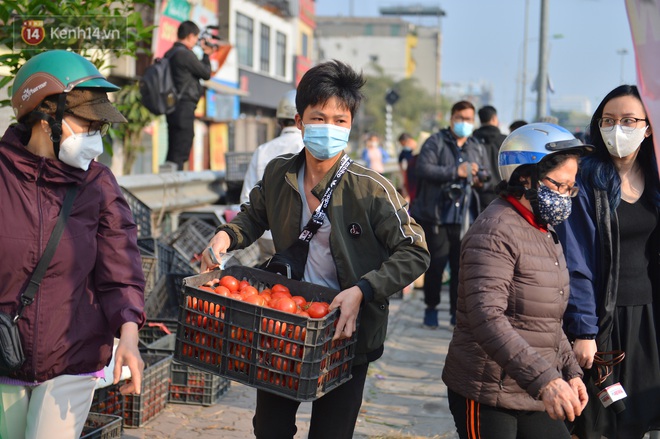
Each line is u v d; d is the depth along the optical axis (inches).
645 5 144.2
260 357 136.2
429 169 363.3
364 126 2642.7
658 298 181.2
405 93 2859.3
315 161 151.0
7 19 281.0
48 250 126.5
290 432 153.3
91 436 192.4
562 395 131.2
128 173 469.1
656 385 179.5
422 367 322.3
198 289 140.3
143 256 282.7
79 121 127.5
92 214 131.6
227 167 483.5
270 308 134.0
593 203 175.8
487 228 145.3
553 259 147.9
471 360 147.1
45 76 125.7
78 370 130.3
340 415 150.3
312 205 152.6
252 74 1398.9
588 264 175.5
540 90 710.5
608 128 174.1
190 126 455.8
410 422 253.8
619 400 174.7
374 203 148.8
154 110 431.5
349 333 139.3
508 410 146.8
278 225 157.0
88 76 127.2
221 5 1296.8
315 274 154.9
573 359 151.7
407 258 145.2
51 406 128.3
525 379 134.1
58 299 128.0
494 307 139.3
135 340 129.0
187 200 436.8
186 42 445.1
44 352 126.6
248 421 240.1
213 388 252.4
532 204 145.1
